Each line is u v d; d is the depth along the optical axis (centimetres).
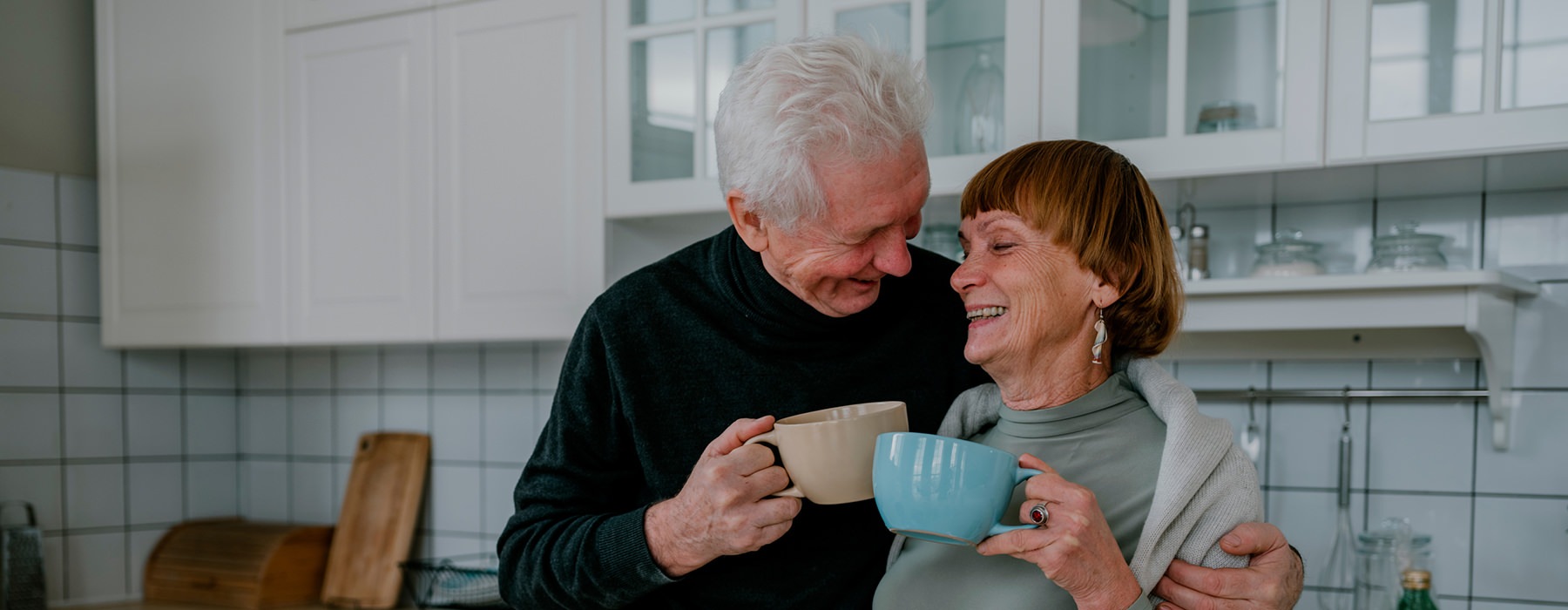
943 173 176
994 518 80
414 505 254
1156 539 87
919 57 178
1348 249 184
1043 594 91
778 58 97
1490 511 177
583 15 202
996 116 174
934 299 114
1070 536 78
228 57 240
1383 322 159
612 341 112
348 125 227
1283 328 164
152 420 268
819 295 103
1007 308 93
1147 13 166
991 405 103
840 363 108
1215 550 90
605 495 114
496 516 254
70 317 253
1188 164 162
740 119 99
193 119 244
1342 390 183
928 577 96
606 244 201
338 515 274
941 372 112
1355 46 154
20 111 246
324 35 230
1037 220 91
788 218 96
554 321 205
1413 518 182
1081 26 169
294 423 280
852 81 94
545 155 206
